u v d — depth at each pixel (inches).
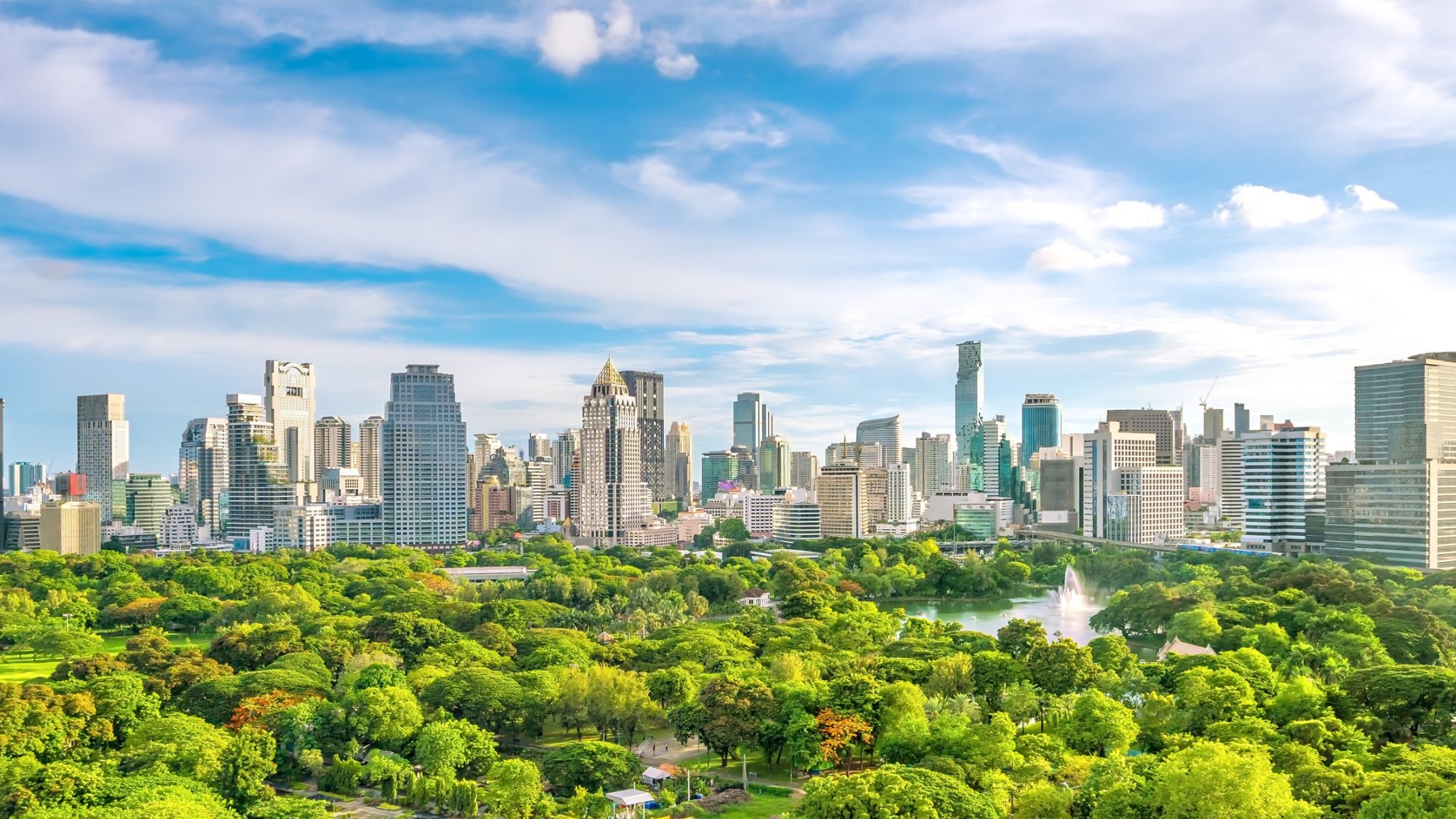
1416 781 6648.6
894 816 6752.0
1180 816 6461.6
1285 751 7765.8
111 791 7765.8
